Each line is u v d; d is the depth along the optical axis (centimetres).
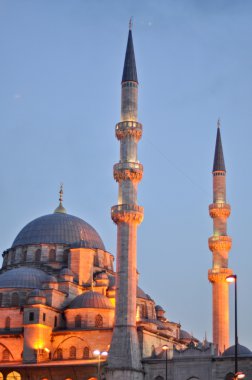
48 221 13700
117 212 10488
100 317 11306
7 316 11544
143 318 12556
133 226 10512
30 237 13462
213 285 12519
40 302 11106
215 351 10225
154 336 10912
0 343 11250
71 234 13475
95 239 13812
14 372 10762
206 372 9788
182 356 10019
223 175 13288
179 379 9906
